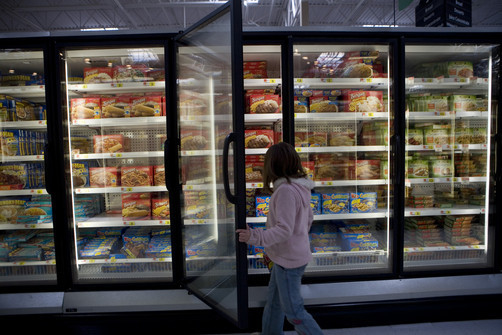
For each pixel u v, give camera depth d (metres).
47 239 2.55
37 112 2.52
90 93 2.61
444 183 2.86
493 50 2.36
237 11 1.52
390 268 2.35
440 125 2.54
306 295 2.22
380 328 2.24
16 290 2.24
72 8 6.66
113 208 2.78
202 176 2.26
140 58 2.48
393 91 2.24
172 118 2.21
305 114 2.32
